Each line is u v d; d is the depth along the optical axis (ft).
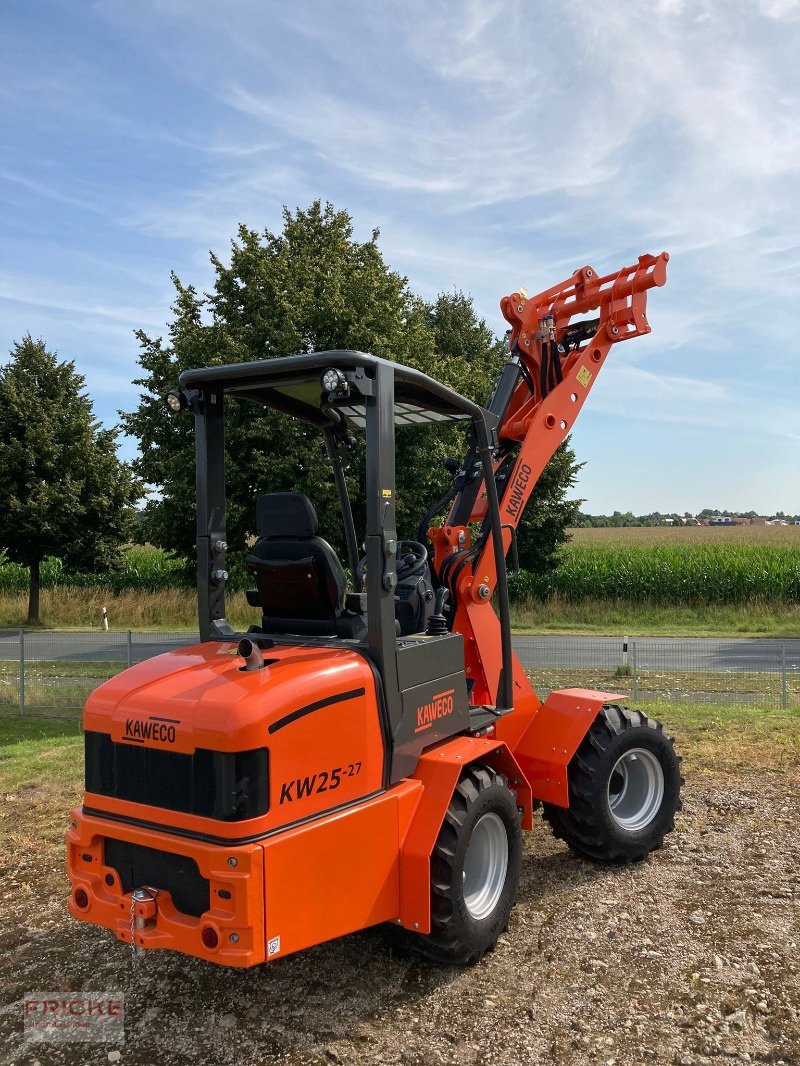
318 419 16.16
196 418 14.57
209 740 10.99
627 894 16.42
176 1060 11.73
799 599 82.17
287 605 14.15
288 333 46.52
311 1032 12.22
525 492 18.24
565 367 19.69
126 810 11.95
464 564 17.03
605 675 45.29
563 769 16.80
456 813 13.21
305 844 11.34
